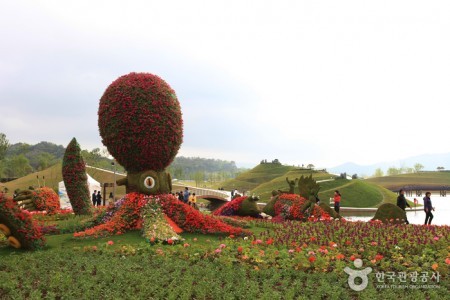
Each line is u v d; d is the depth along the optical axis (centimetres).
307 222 1709
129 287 773
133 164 1465
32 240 1103
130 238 1275
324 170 8750
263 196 6322
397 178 11588
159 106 1434
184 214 1416
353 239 1241
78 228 1376
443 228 1534
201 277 859
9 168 8438
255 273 879
